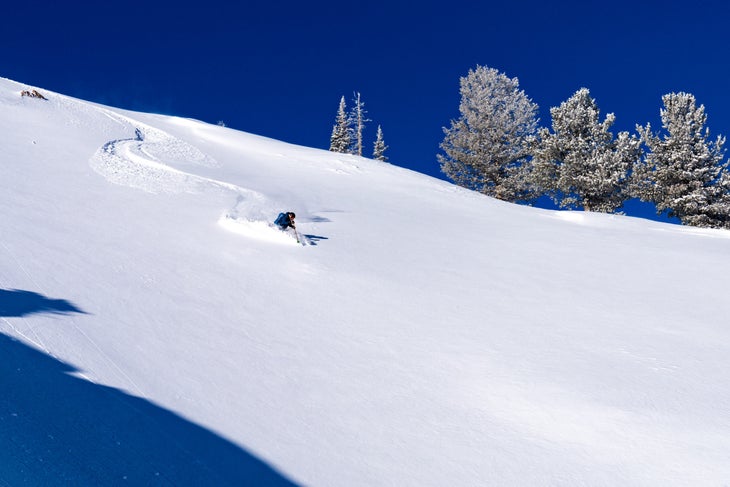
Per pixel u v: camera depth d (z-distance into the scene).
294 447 4.85
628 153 37.00
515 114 46.47
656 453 5.05
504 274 12.17
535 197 45.53
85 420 4.38
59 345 5.77
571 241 16.42
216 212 15.18
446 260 13.20
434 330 8.38
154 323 7.22
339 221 16.70
